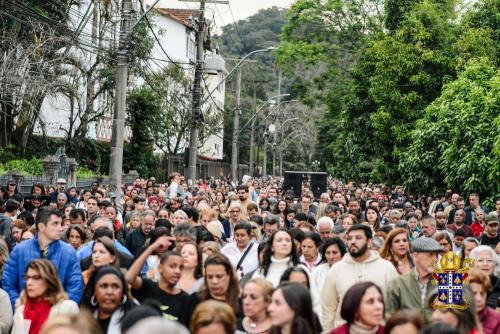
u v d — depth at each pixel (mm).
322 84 59375
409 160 37062
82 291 11461
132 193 28312
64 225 14211
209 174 78875
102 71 46812
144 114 57469
